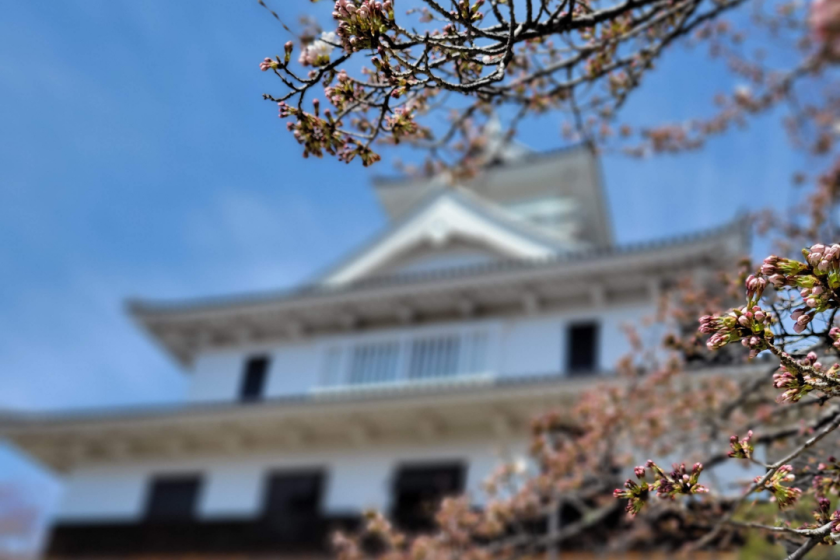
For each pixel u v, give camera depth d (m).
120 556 18.66
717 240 16.45
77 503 19.89
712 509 7.04
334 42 4.43
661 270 17.66
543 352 18.59
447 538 9.69
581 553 12.70
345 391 19.69
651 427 8.70
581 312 18.83
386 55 4.11
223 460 19.44
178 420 18.95
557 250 21.05
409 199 27.66
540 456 9.83
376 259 22.81
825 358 5.20
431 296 19.80
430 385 18.98
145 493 19.53
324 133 4.31
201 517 18.67
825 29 2.62
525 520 11.07
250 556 17.64
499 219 22.05
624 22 6.17
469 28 4.27
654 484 3.96
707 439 8.02
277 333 21.72
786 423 7.21
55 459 20.98
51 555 19.19
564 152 26.12
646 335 16.17
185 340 22.45
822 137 12.32
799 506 6.09
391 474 17.59
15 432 20.17
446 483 16.95
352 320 20.86
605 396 9.29
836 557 7.06
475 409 16.88
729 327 3.76
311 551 17.22
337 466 18.28
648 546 9.98
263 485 18.66
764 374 7.62
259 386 21.02
